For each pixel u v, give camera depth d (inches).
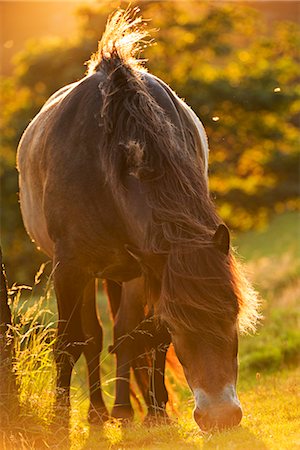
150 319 402.0
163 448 343.0
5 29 2388.0
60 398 412.2
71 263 418.3
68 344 421.4
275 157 2028.8
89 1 1782.7
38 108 1817.2
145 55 1712.6
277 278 1040.2
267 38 1964.8
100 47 440.5
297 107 1886.1
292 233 1708.9
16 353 412.2
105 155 396.5
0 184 1755.7
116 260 415.8
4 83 1924.2
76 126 422.0
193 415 329.1
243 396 499.2
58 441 382.9
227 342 331.0
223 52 1820.9
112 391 695.1
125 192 381.7
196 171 371.9
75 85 458.3
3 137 1803.6
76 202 412.8
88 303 487.2
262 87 1812.3
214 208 363.6
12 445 367.6
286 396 462.9
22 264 1728.6
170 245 341.4
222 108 1793.8
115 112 399.9
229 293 329.1
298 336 719.1
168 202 356.2
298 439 342.3
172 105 417.1
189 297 328.2
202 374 328.5
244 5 1947.6
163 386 446.3
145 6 1706.4
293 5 2662.4
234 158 1911.9
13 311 444.8
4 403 387.9
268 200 2053.4
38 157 452.8
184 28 1763.0
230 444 323.0
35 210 469.7
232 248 349.7
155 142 376.2
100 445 373.7
